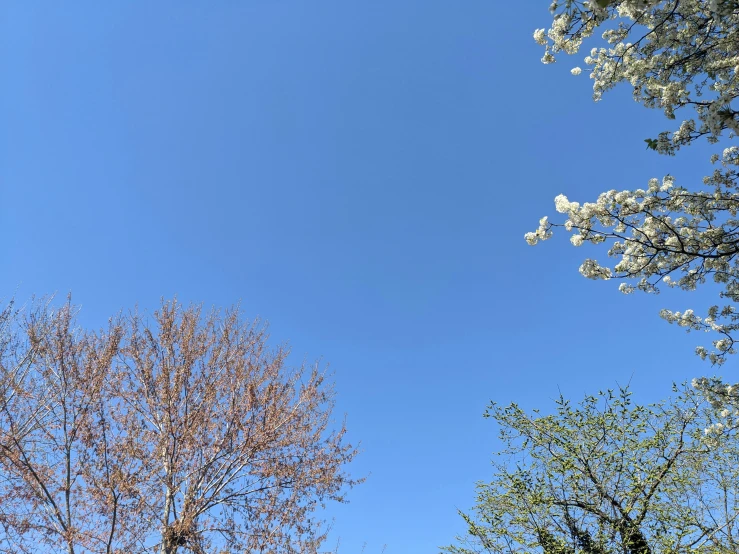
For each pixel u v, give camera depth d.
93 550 9.72
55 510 9.99
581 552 9.02
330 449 12.85
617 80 6.74
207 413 11.95
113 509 10.05
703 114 5.93
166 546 10.03
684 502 9.56
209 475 11.47
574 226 7.09
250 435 11.66
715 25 5.74
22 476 10.10
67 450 10.58
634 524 9.06
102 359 11.59
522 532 9.74
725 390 7.64
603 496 9.59
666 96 6.06
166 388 11.51
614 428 10.13
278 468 11.74
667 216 7.13
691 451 9.67
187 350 12.43
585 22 6.29
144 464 10.74
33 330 11.31
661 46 6.26
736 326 7.48
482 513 10.45
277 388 12.59
